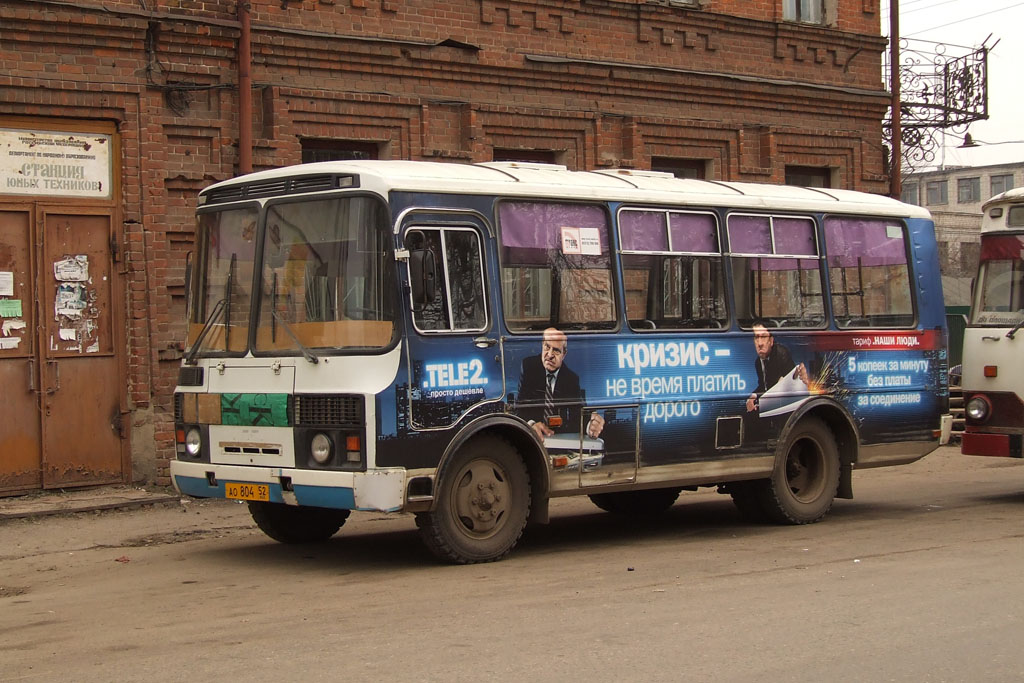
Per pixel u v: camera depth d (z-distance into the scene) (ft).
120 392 41.75
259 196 31.09
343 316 29.09
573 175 34.09
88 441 41.14
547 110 52.03
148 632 23.68
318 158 47.01
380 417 28.19
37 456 40.09
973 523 37.58
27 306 39.99
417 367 28.89
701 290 35.50
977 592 26.66
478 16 50.29
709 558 31.63
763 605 25.48
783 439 36.99
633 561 31.24
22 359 39.81
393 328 28.66
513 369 30.91
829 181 62.95
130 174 41.81
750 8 59.21
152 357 42.16
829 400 38.19
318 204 29.91
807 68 61.36
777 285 37.37
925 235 41.68
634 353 33.60
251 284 30.86
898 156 63.93
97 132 41.57
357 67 47.11
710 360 35.37
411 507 28.84
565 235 32.53
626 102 54.80
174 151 43.06
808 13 62.80
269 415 29.76
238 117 44.27
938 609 25.00
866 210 39.96
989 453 41.68
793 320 37.63
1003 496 44.73
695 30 57.00
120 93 41.63
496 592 27.07
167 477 42.50
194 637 23.12
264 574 29.86
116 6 41.57
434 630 23.34
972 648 21.91
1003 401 41.39
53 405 40.40
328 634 23.12
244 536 36.14
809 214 38.42
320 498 28.68
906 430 40.34
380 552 32.96
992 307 42.45
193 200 43.21
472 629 23.39
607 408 32.89
